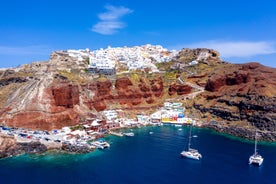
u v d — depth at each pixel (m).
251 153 196.88
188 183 146.62
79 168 167.12
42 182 147.88
